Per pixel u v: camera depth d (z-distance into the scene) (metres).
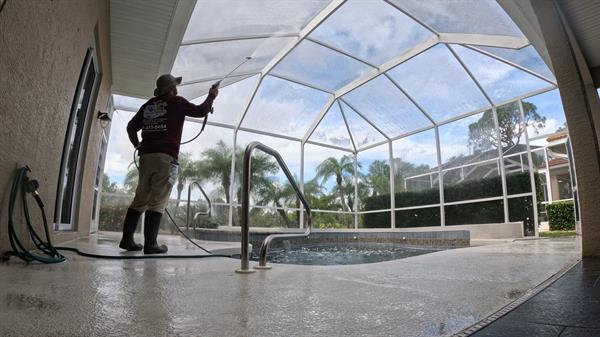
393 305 1.16
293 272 1.99
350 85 10.57
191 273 1.89
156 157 3.00
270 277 1.78
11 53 1.87
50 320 0.90
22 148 2.21
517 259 2.86
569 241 5.98
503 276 1.88
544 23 2.75
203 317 0.98
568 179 14.95
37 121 2.42
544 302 1.23
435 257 3.11
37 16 2.17
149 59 5.89
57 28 2.58
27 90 2.16
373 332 0.87
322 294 1.34
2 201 2.01
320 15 7.11
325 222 12.75
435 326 0.92
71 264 2.14
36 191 2.38
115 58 5.90
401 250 8.30
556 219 11.91
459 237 8.24
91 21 3.69
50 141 2.84
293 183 2.75
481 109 10.03
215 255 2.98
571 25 2.86
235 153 11.39
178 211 9.92
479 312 1.08
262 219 11.55
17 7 1.88
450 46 8.20
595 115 3.25
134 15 4.73
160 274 1.81
